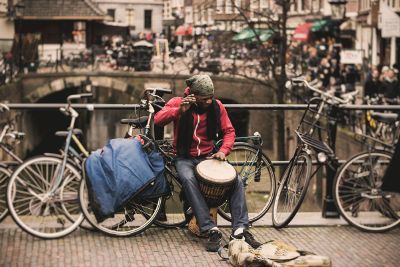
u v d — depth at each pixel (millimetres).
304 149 10578
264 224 10656
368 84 32219
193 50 59844
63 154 9891
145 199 9836
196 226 9992
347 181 10602
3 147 10328
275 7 45875
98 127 65000
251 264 8688
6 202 9703
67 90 65875
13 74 52062
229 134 9922
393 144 10938
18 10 56906
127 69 60000
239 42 53844
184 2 83625
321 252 9617
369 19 49344
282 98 35844
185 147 9914
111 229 9969
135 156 9734
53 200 9828
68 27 73250
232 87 53094
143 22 108000
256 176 10539
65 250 9422
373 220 10555
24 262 8977
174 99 10109
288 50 44031
